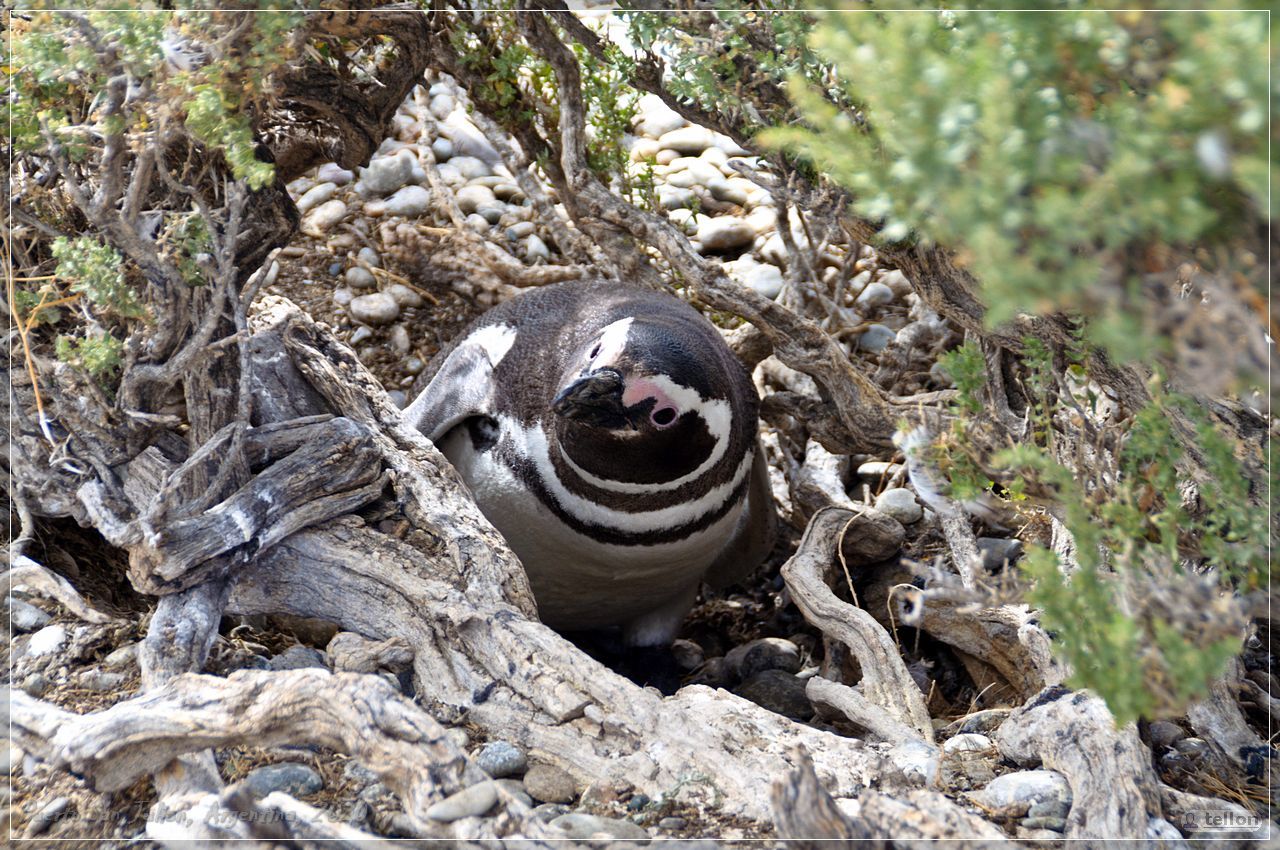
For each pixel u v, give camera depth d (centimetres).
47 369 701
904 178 332
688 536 841
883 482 1080
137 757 536
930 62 322
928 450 557
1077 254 372
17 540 743
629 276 983
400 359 1240
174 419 674
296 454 700
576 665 621
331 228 1352
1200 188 332
